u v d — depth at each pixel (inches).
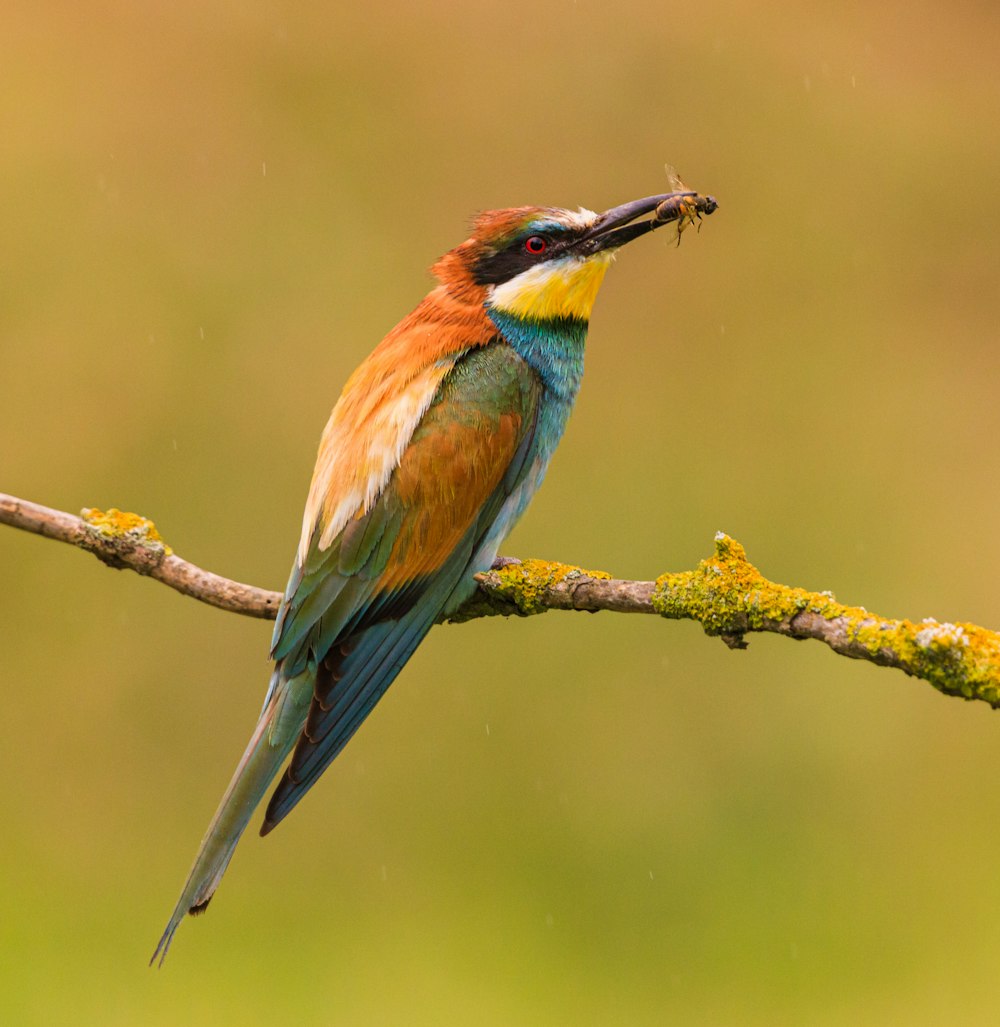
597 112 585.6
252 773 288.2
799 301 560.4
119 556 290.8
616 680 455.2
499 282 330.0
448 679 456.1
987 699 214.8
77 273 539.2
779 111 583.5
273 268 545.6
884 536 509.4
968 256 566.6
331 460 313.3
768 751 448.5
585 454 519.2
